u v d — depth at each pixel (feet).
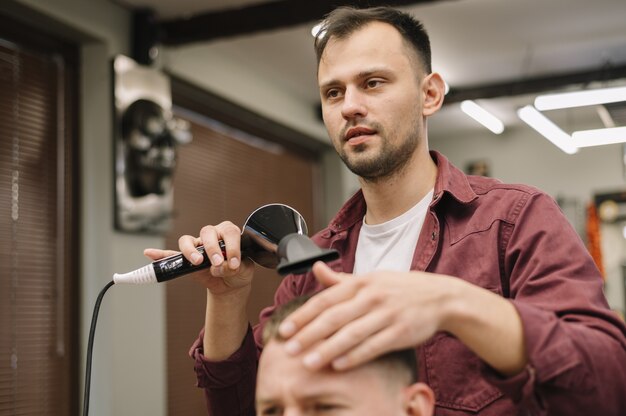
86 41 12.01
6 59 10.78
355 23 4.02
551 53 16.46
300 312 2.50
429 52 4.32
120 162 11.82
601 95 13.35
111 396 11.44
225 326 4.08
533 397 2.79
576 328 2.88
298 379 2.77
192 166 15.05
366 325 2.39
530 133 23.03
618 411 2.94
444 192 4.05
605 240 21.84
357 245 4.51
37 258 11.03
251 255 3.80
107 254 11.70
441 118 21.66
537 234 3.64
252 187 17.15
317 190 20.29
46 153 11.35
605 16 14.46
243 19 12.94
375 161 3.94
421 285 2.53
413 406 2.93
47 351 11.07
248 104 16.21
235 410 4.24
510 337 2.69
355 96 3.92
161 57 13.51
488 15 14.23
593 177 22.35
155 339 12.51
